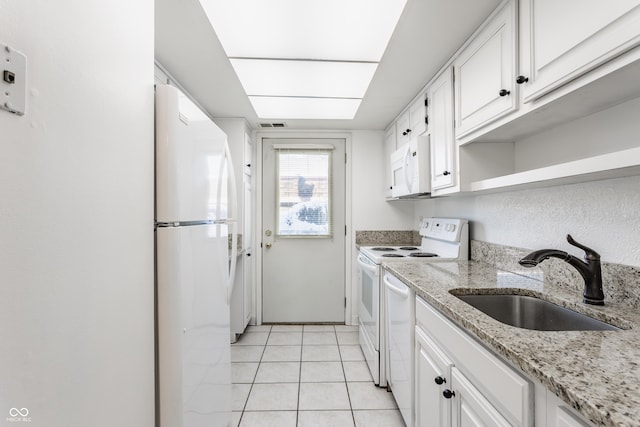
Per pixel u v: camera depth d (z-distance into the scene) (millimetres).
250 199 3090
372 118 2805
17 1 472
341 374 2195
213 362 1312
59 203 564
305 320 3238
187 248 1053
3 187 454
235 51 1636
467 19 1360
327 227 3232
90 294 649
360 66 1797
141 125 878
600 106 1062
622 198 1050
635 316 916
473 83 1444
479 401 872
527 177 1139
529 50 1061
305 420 1702
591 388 532
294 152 3211
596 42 800
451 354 1066
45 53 530
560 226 1320
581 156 1197
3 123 452
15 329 473
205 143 1253
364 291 2498
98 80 681
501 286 1315
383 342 2020
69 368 586
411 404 1476
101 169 690
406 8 1283
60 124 566
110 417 714
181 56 1689
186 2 1242
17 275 478
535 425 671
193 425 1093
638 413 462
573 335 778
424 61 1739
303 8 1273
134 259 831
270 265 3232
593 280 1045
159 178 966
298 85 2074
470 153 1610
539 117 1182
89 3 651
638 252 1001
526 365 636
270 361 2395
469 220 2078
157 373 975
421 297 1378
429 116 1995
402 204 3178
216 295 1354
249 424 1667
